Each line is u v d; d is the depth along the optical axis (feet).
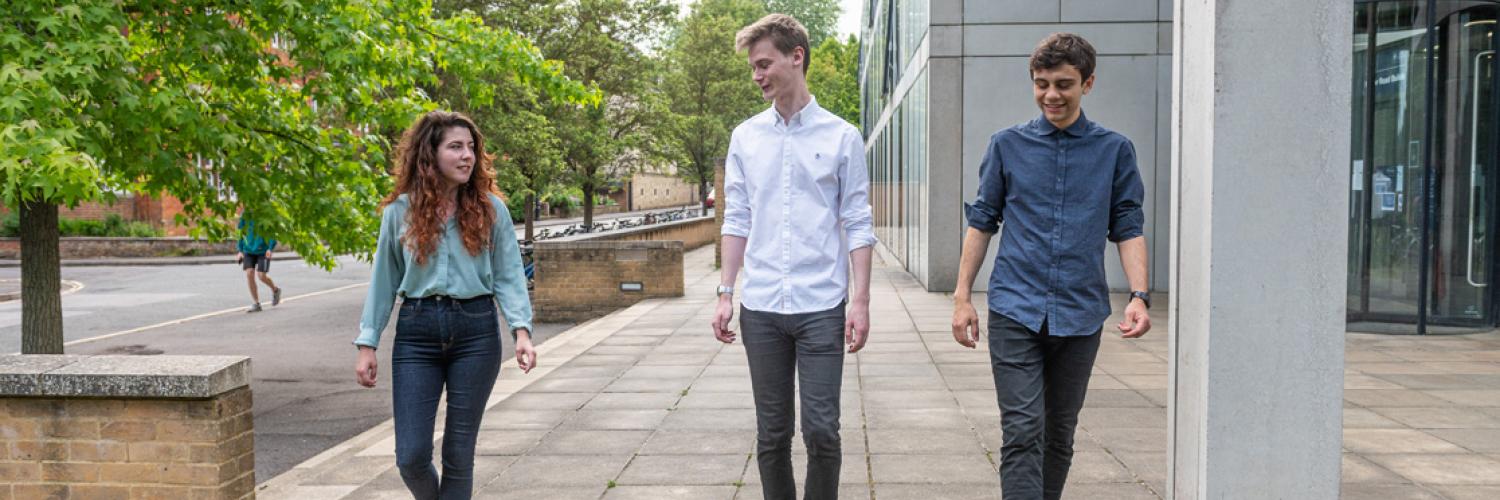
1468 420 18.58
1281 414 8.52
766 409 10.71
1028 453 10.01
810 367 10.35
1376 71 31.96
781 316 10.41
